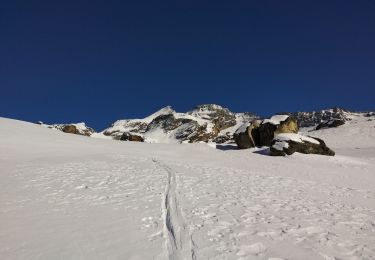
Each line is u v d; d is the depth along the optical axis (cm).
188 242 805
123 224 917
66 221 928
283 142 3844
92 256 712
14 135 3456
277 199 1370
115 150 3409
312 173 2564
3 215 962
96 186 1399
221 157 3497
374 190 1898
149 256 721
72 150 3034
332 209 1264
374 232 997
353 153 5600
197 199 1259
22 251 727
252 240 842
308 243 849
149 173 1803
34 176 1561
